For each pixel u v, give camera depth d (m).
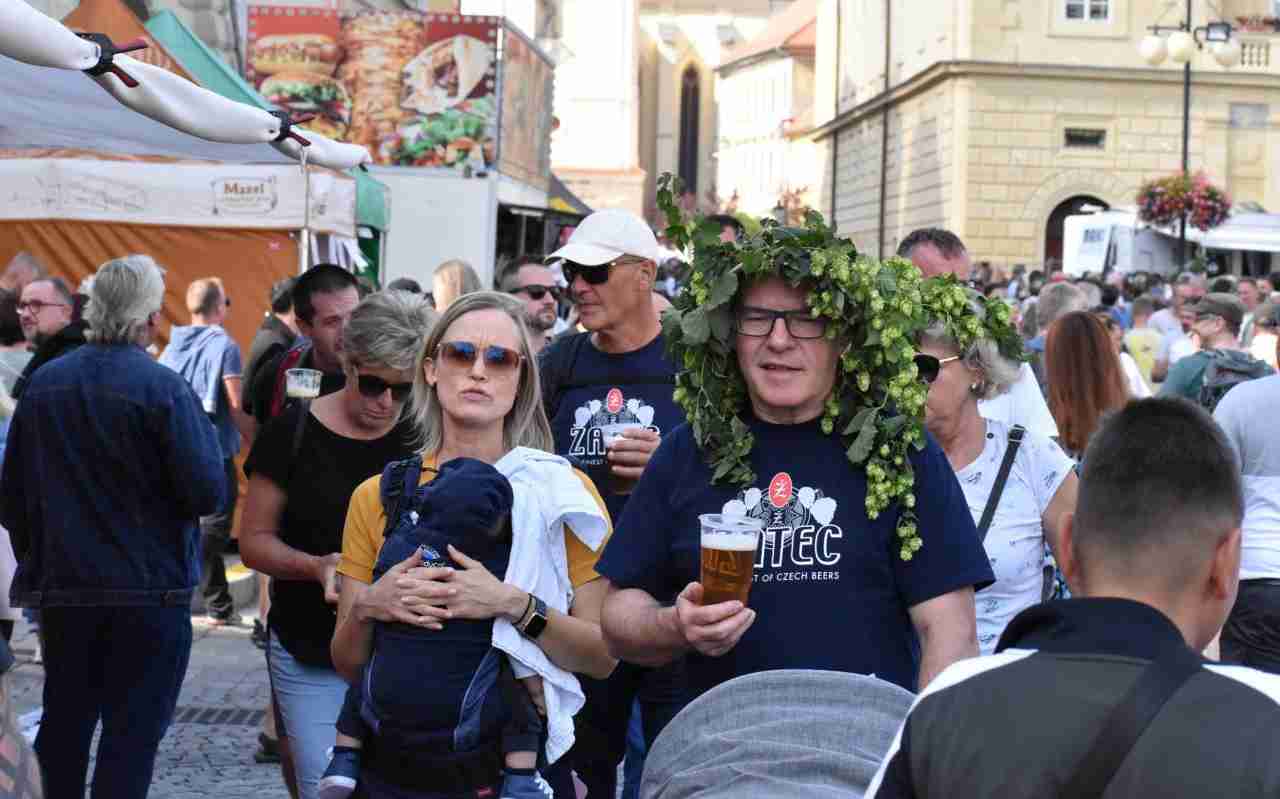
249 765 7.15
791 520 3.42
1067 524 2.43
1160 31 45.06
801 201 72.19
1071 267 36.94
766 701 2.91
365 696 3.60
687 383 3.54
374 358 4.81
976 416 4.68
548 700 3.64
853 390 3.47
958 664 2.30
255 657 9.25
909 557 3.38
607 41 78.94
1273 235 35.78
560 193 35.34
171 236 12.41
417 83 21.55
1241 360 8.66
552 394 5.65
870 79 58.03
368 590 3.60
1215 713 2.08
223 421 10.13
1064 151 45.22
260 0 22.69
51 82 8.37
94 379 5.22
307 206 12.07
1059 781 2.10
